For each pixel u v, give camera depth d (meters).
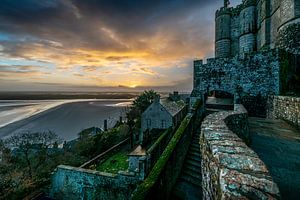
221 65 17.67
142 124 31.55
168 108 31.56
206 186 4.04
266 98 15.51
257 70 15.93
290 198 4.29
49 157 25.41
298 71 16.45
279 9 21.22
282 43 19.25
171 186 8.48
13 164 22.00
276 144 8.17
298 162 6.25
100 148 30.95
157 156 15.79
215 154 3.12
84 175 15.29
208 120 6.16
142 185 7.10
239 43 31.28
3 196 17.30
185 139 10.87
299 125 10.33
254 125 12.01
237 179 2.25
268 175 2.32
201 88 18.66
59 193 16.27
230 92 17.19
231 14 32.81
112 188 14.32
